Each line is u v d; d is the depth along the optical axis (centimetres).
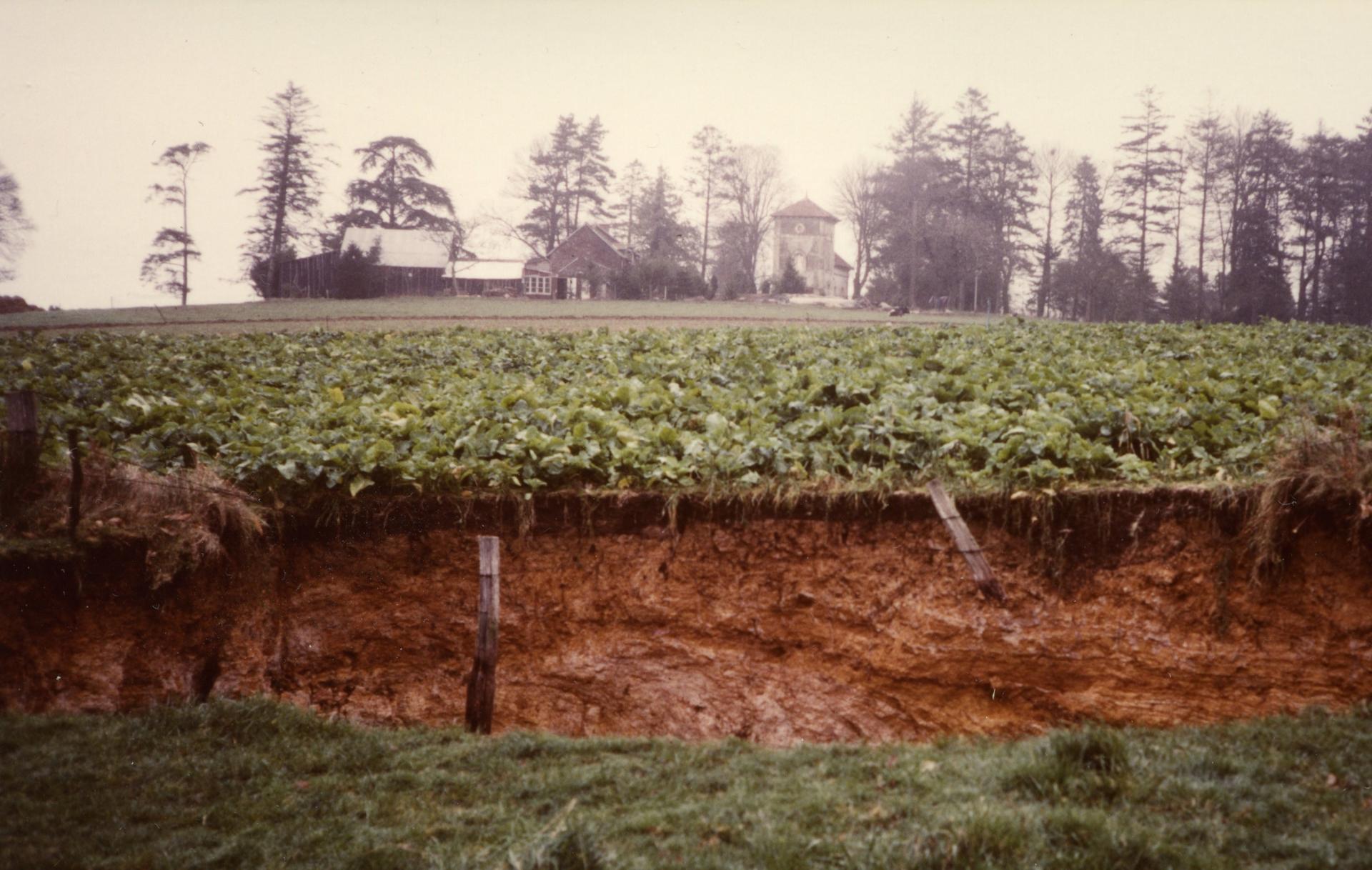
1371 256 7075
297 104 8512
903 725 1029
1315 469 945
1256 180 7744
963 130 9294
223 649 1057
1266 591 966
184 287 8262
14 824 708
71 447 1202
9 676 961
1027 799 693
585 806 733
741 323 4566
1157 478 1068
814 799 712
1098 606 1000
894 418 1266
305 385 1769
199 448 1242
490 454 1216
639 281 7431
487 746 863
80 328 3966
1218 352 1953
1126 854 598
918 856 600
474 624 1112
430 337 2616
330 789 779
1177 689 972
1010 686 1009
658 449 1231
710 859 623
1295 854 615
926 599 1033
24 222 6550
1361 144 7412
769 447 1164
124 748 842
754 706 1059
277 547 1105
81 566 1001
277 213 8519
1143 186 8456
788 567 1079
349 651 1109
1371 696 926
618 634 1098
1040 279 9275
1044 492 1020
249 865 654
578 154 10100
